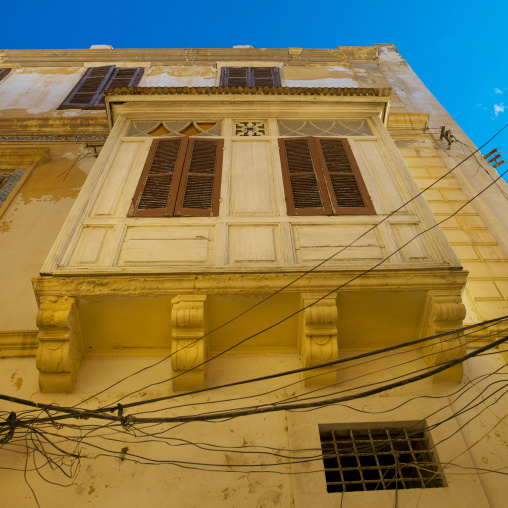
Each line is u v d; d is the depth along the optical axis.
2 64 14.40
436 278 5.83
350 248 6.28
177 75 14.01
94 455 5.21
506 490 4.96
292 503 4.84
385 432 5.58
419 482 5.34
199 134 8.39
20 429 5.38
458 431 5.39
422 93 12.98
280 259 6.14
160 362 6.00
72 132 11.17
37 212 8.73
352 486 5.77
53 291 5.69
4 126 11.30
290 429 5.40
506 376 6.05
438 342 5.48
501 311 7.01
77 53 14.87
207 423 5.48
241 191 7.16
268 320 5.98
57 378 5.66
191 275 5.79
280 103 8.87
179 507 4.81
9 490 4.93
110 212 6.71
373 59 14.82
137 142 8.15
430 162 10.18
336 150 7.99
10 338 6.43
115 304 5.78
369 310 5.98
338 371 5.99
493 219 8.64
